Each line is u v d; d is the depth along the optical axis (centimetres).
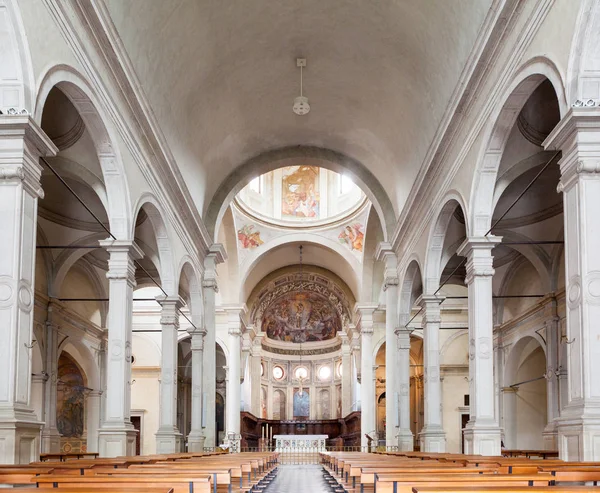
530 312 2331
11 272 925
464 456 1201
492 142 1354
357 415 3844
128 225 1445
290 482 1753
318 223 3609
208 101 2002
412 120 1983
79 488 475
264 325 4644
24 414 924
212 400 2409
